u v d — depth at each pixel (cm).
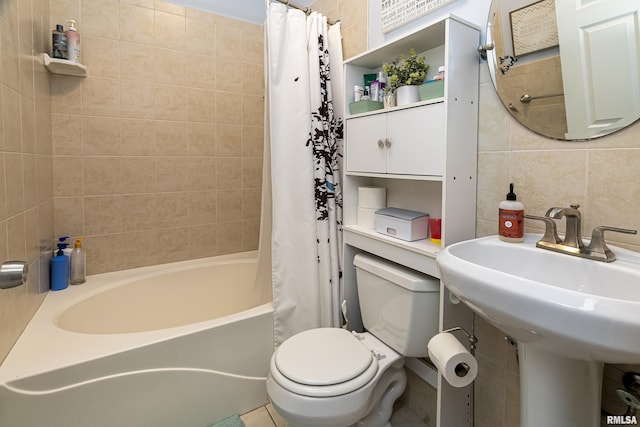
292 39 156
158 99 200
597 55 91
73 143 179
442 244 114
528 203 108
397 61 151
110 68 185
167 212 209
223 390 143
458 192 115
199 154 216
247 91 230
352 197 162
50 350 117
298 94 156
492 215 117
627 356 55
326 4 197
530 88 105
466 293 75
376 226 145
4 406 101
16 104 119
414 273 128
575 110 96
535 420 84
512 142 111
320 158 161
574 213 87
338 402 106
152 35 196
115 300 177
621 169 88
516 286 65
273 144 155
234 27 222
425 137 118
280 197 156
